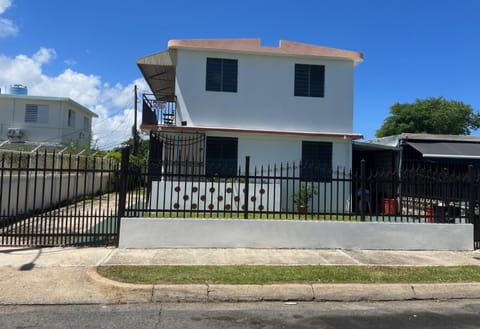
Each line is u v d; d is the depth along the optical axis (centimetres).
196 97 1495
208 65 1509
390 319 504
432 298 594
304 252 809
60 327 454
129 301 547
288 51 1520
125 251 775
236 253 782
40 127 2806
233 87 1516
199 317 496
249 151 1486
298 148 1505
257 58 1532
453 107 3712
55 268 650
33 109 2814
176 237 815
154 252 772
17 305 525
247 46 1509
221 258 738
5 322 466
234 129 1451
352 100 1559
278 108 1527
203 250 802
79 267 656
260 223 835
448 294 599
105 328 453
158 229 812
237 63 1523
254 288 571
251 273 635
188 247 816
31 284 579
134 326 461
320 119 1541
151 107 1560
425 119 3738
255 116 1516
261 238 834
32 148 1573
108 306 531
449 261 763
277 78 1536
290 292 573
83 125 3322
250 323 480
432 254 823
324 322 489
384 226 859
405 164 1650
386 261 749
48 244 813
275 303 560
